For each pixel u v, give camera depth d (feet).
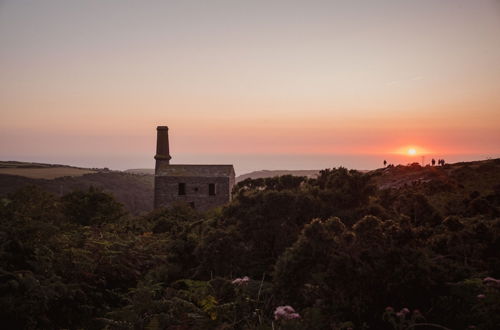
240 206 67.77
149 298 42.47
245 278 39.37
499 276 38.93
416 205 61.57
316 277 34.22
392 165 177.58
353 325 29.73
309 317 30.66
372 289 32.78
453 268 35.94
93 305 48.80
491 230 45.21
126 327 38.29
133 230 105.91
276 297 37.76
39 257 47.42
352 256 34.63
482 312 28.76
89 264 51.98
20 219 54.85
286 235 59.31
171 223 110.73
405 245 34.53
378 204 63.36
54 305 43.73
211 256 56.59
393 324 29.07
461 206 74.02
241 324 36.40
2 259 44.96
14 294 40.34
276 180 80.48
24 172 354.13
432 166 161.48
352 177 64.75
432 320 30.40
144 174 463.83
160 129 215.31
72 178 347.77
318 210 61.36
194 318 38.06
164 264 62.23
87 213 127.34
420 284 31.99
